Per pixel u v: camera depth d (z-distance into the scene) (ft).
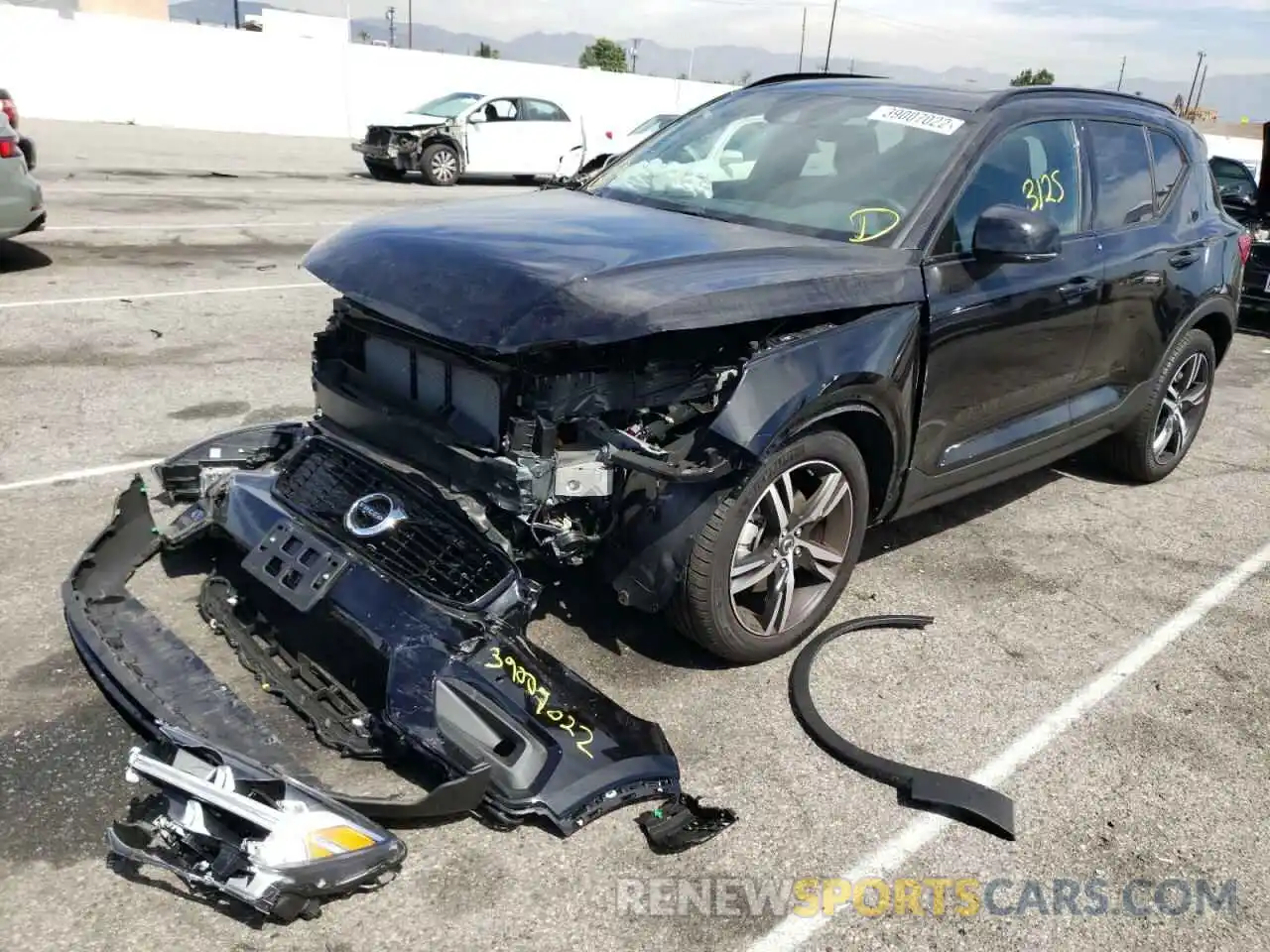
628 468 9.62
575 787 8.56
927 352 12.02
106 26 79.10
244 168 60.29
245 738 8.54
